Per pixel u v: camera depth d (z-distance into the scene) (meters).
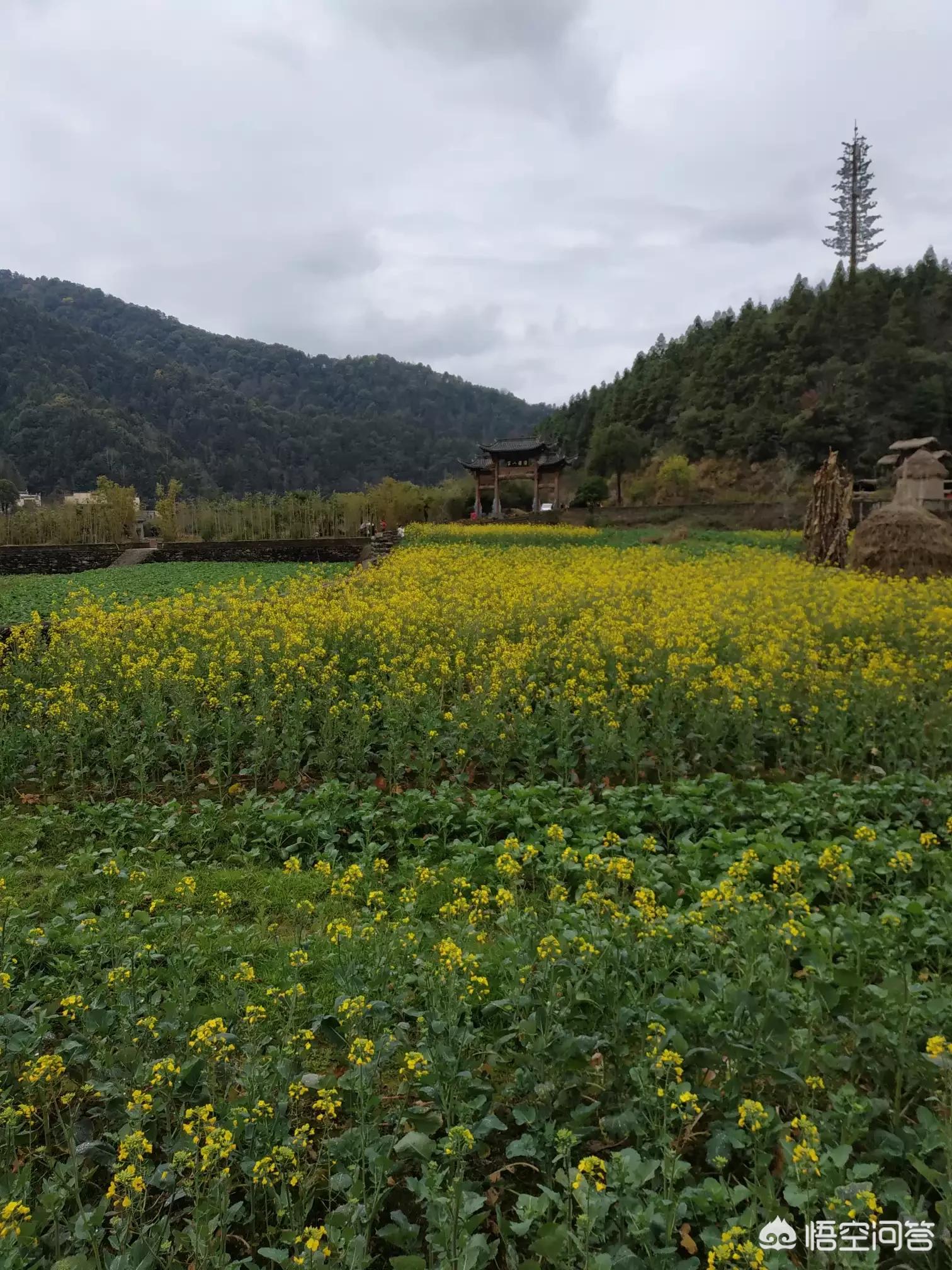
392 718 8.05
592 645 10.81
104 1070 3.67
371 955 4.41
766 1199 2.80
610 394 104.44
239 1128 3.22
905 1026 3.46
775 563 22.94
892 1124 3.26
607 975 3.74
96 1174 3.40
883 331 80.38
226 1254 2.84
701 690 8.77
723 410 83.62
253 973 4.10
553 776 7.86
